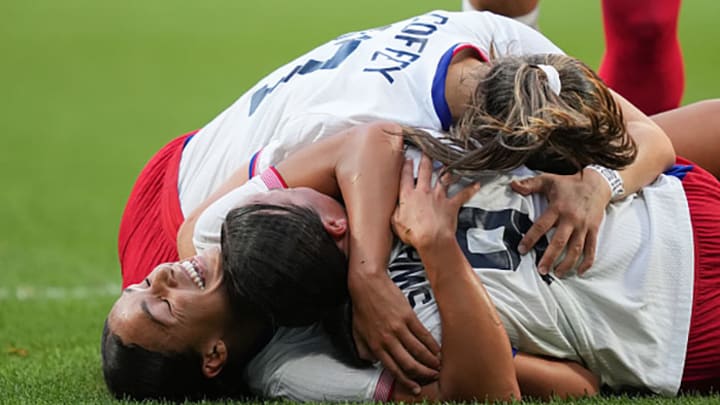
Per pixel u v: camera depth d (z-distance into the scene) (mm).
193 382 10289
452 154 10695
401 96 11625
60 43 62156
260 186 10883
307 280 9875
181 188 13000
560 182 10852
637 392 10953
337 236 10125
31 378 12359
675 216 11391
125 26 66938
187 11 71375
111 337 10125
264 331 10406
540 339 10555
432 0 72312
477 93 10961
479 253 10438
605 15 17875
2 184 34156
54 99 49125
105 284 21625
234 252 9906
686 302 10953
